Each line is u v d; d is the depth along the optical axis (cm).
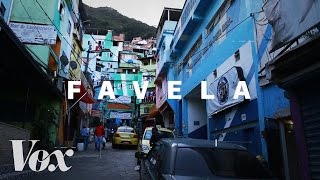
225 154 502
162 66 2642
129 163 1291
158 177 454
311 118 635
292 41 612
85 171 1028
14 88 1448
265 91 966
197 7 1658
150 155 661
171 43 2441
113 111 4941
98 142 1945
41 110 1559
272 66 645
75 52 2550
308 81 625
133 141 2080
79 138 2033
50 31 1619
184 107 2141
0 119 1412
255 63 1026
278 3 661
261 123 962
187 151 493
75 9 2444
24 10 1723
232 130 1221
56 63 1841
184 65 2219
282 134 866
